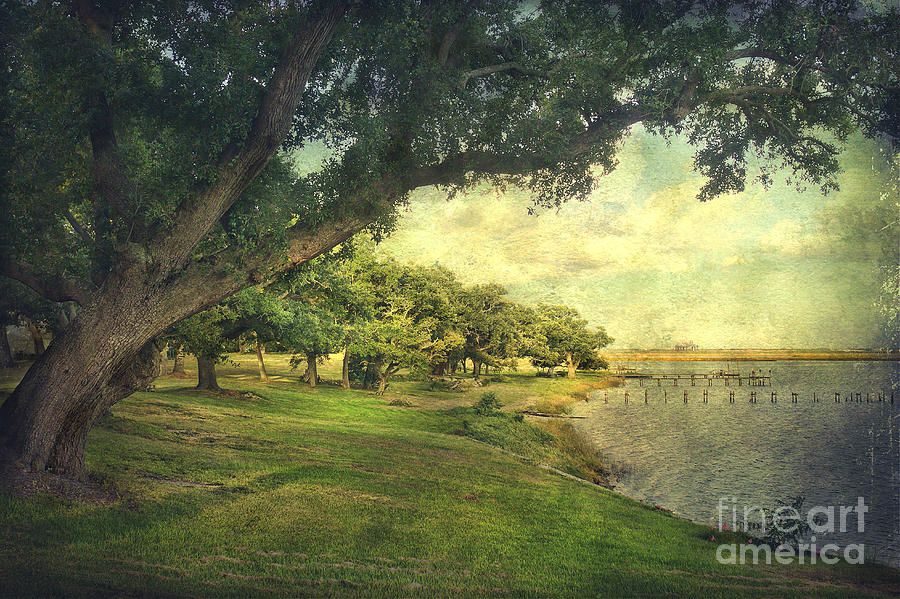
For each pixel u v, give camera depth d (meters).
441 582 6.50
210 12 9.73
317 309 23.92
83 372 8.12
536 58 9.40
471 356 40.47
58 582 5.48
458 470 14.12
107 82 8.19
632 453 13.90
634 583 6.67
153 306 8.28
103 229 9.55
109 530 7.13
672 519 10.17
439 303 33.81
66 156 8.98
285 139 9.12
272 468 11.81
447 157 9.11
